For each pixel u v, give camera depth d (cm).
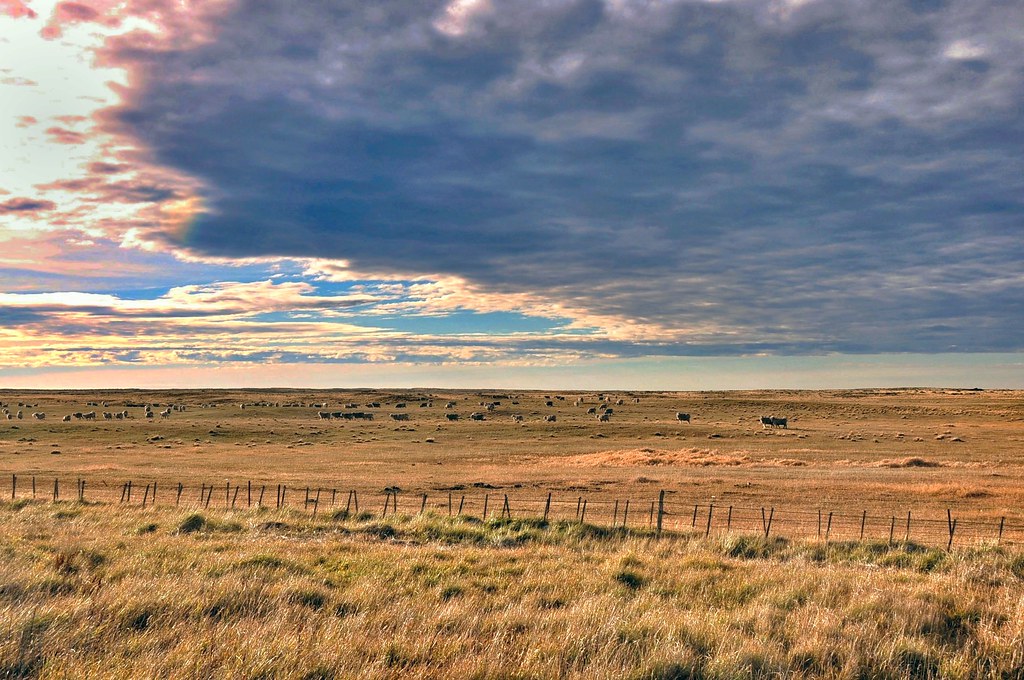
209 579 1123
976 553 1647
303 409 15650
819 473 4825
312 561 1397
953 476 4528
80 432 9519
